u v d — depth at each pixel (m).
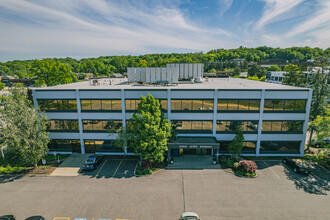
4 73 197.00
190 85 40.25
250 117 33.28
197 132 33.97
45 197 22.92
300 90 32.12
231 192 23.75
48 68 63.53
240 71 152.00
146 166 29.31
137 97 33.19
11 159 31.53
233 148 31.22
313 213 20.14
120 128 34.12
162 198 22.61
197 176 27.48
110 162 32.03
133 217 19.66
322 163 31.36
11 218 18.73
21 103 27.69
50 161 32.34
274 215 19.89
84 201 22.16
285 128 33.59
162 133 27.94
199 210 20.62
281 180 26.44
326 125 30.48
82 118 34.25
